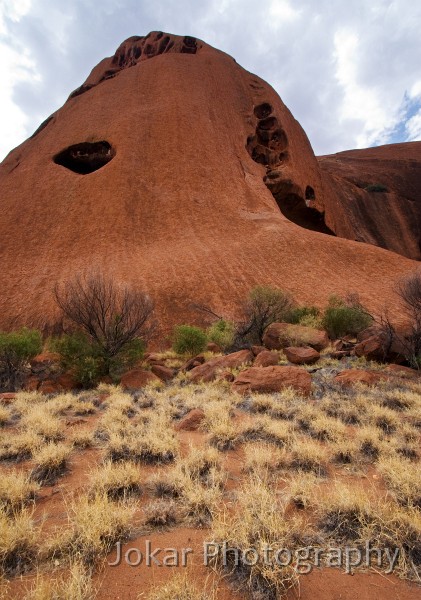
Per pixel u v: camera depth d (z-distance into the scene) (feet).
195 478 10.04
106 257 94.22
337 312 44.27
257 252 93.71
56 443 13.84
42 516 8.50
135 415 17.60
